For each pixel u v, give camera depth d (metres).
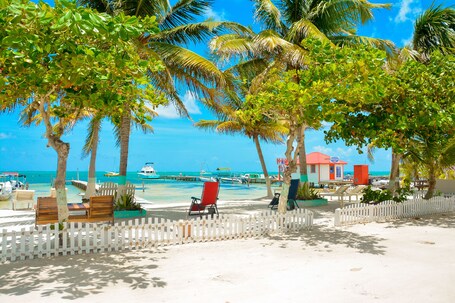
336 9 16.17
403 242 8.38
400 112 11.19
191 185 48.91
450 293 4.80
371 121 11.51
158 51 12.92
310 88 8.27
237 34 17.61
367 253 7.26
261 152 23.25
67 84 5.81
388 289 4.97
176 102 14.28
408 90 10.84
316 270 5.98
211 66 12.70
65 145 7.74
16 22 4.60
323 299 4.59
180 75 13.82
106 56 5.71
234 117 19.48
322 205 17.17
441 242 8.38
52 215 8.91
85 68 5.63
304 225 10.15
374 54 7.94
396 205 12.35
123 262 6.59
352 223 11.12
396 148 11.36
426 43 18.73
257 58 18.33
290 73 9.87
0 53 5.13
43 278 5.57
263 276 5.65
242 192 33.34
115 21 4.85
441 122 10.53
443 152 14.47
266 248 7.79
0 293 4.86
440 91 11.38
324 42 8.70
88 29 4.45
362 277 5.55
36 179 79.56
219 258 6.89
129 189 13.75
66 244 7.12
